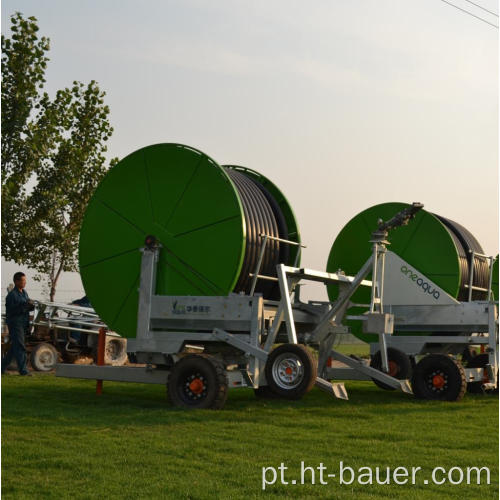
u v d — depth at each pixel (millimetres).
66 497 5477
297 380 9852
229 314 10078
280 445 7383
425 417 9492
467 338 12906
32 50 18500
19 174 18219
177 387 9844
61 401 10273
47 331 15453
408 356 13227
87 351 16078
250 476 6137
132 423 8492
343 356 11898
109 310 11039
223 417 9031
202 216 10398
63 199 19188
